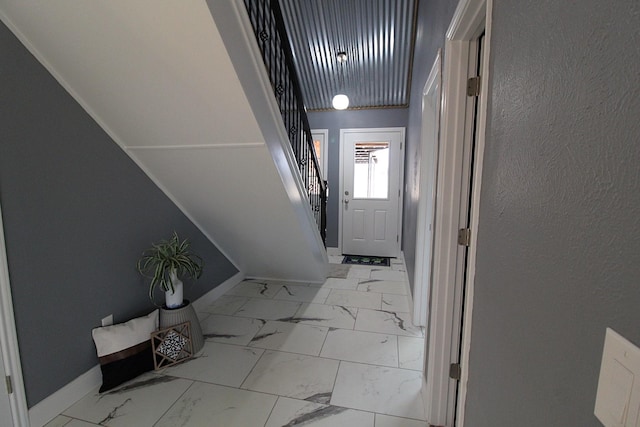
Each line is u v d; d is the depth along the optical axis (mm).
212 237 3006
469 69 1346
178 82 1492
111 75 1518
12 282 1416
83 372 1737
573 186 432
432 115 2303
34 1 1240
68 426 1521
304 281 3621
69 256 1672
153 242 2268
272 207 2395
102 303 1871
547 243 498
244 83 1491
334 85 4039
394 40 3201
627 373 332
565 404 444
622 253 343
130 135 1899
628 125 336
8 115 1387
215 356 2113
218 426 1525
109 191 1906
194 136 1820
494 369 708
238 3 1380
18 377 1438
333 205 4863
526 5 579
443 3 1500
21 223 1446
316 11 2887
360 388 1795
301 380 1864
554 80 482
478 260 828
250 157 1919
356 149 4707
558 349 463
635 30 327
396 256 4766
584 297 406
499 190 697
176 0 1150
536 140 535
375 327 2514
